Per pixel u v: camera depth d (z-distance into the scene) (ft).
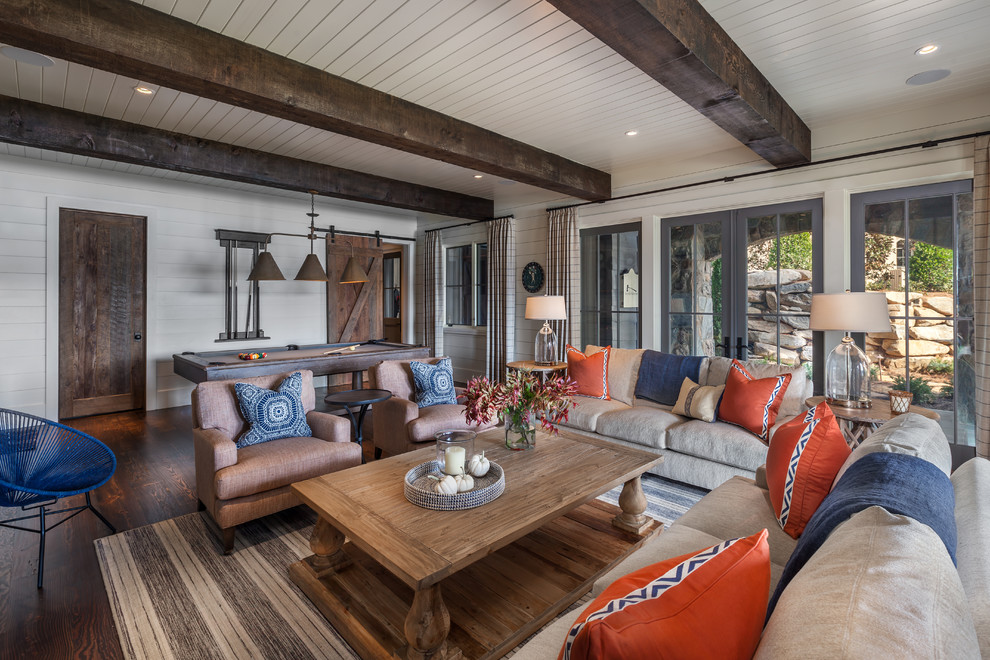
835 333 12.66
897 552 2.48
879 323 8.87
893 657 1.81
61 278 16.15
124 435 14.60
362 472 7.41
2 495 6.99
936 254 11.37
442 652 5.13
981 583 2.88
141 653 5.71
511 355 20.86
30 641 5.87
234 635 6.01
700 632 2.41
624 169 16.61
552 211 18.78
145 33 7.36
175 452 13.07
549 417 9.00
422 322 25.49
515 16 7.68
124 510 9.55
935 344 11.43
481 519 5.83
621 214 16.94
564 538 7.60
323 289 22.44
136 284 17.58
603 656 2.22
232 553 7.93
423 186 18.93
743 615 2.59
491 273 21.34
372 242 24.11
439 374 12.57
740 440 9.62
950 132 10.99
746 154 14.05
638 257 16.84
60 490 7.19
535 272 20.03
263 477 8.12
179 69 7.68
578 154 14.92
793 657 1.94
